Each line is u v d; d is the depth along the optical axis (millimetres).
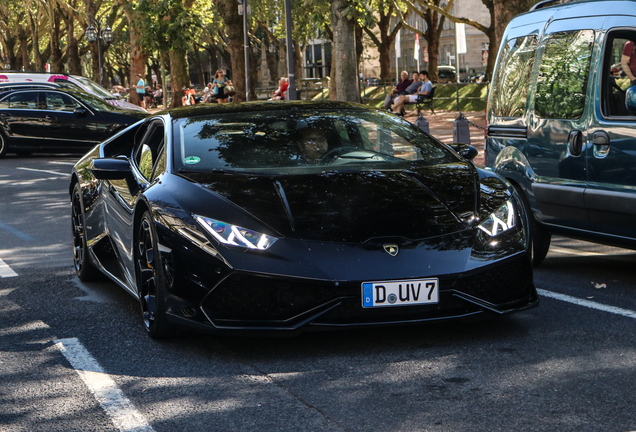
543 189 5910
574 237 5797
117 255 5285
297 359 3963
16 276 6320
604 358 3824
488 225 4215
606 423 3010
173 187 4371
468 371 3695
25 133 18125
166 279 4105
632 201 5145
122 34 59781
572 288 5414
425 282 3887
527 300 4238
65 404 3430
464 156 5391
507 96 6539
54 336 4547
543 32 6203
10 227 8883
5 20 57375
